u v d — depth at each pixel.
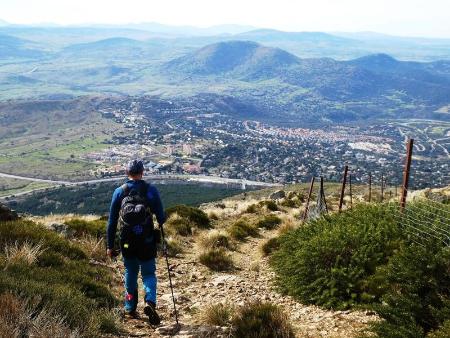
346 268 10.00
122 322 7.38
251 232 21.06
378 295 9.10
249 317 7.30
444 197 19.61
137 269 7.61
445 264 7.60
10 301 5.84
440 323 6.69
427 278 7.49
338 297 9.55
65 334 5.60
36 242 10.40
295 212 26.98
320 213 17.28
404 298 7.27
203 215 23.66
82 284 8.41
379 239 10.55
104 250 13.05
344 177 16.39
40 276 7.91
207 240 17.20
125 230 7.18
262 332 6.98
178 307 9.33
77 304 6.85
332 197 39.28
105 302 8.12
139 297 9.86
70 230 14.77
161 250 15.80
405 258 8.30
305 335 7.46
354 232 11.01
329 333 7.57
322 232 12.03
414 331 6.57
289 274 11.38
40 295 6.51
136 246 7.18
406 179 11.32
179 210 23.22
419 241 9.71
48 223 15.41
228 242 17.97
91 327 6.32
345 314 8.69
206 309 8.36
